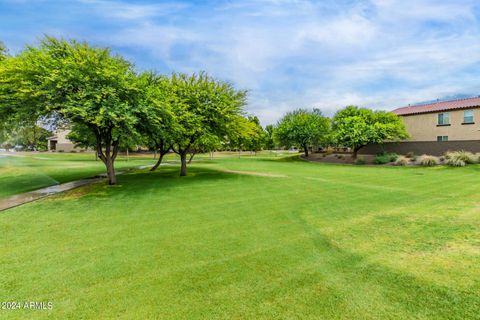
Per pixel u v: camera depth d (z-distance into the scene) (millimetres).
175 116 11539
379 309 2629
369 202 7586
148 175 15203
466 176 13398
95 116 8766
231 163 27312
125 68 10906
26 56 9227
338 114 29922
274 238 4746
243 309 2666
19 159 20828
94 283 3201
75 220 5957
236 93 15117
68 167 19953
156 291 3020
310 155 35094
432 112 23812
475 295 2824
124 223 5715
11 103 9055
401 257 3844
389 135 23141
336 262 3725
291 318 2516
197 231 5160
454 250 4027
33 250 4234
